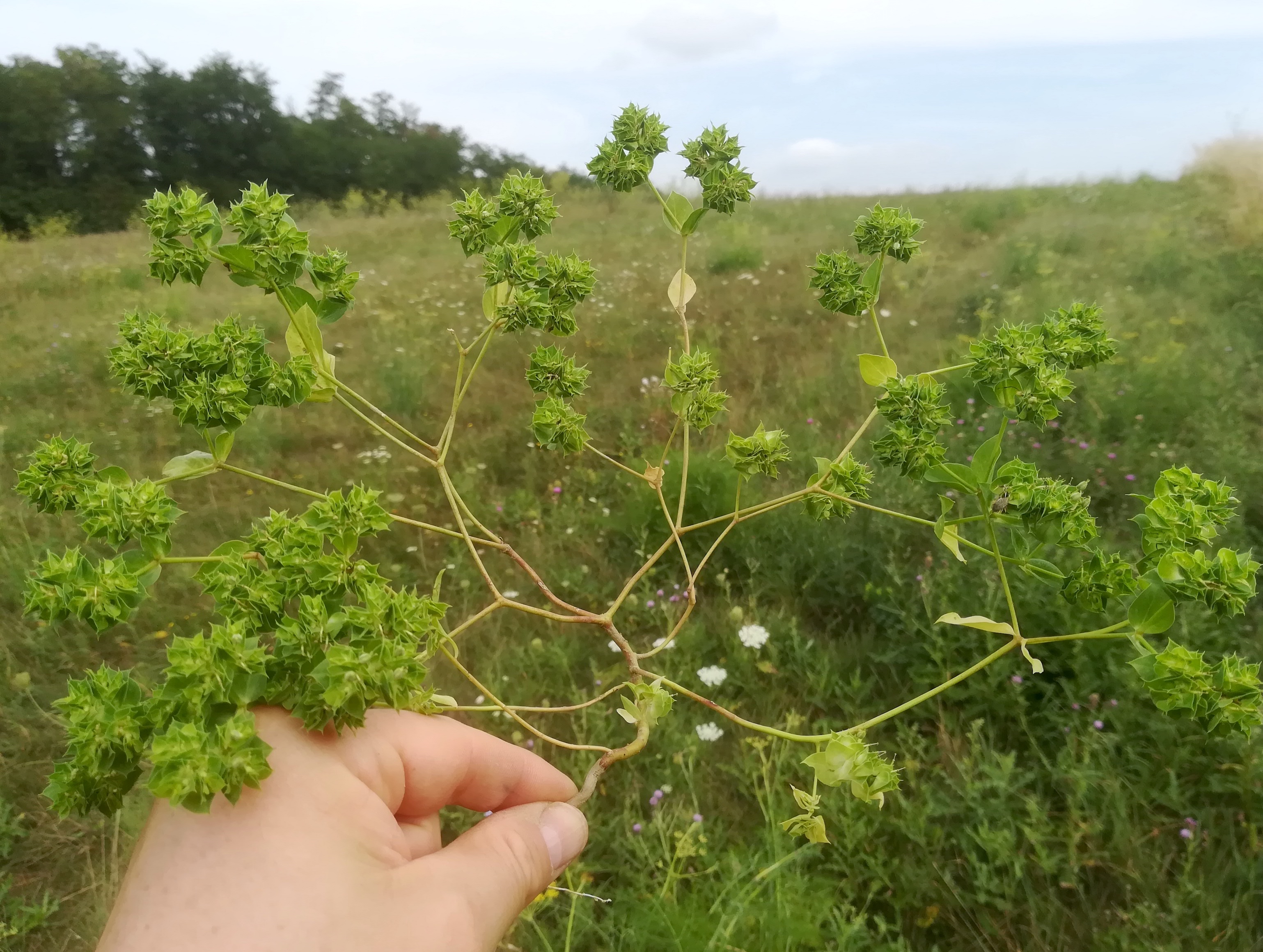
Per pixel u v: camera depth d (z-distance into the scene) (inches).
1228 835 94.1
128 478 45.1
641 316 282.7
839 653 125.6
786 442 175.8
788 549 146.6
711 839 97.8
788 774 106.3
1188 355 202.8
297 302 48.3
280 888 36.3
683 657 124.9
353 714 36.2
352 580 38.4
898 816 100.4
